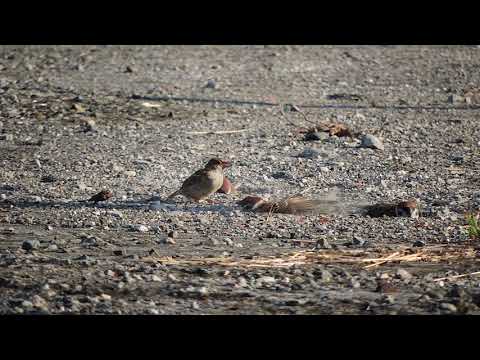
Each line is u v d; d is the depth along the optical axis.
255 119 35.41
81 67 45.66
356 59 49.56
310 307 16.25
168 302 16.45
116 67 46.22
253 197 23.30
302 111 37.06
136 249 19.72
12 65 46.19
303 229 21.47
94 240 20.27
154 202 23.86
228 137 32.31
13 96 37.97
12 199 24.30
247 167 27.95
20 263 18.47
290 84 42.88
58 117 34.88
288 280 17.70
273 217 22.55
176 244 20.17
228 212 22.94
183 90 40.78
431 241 20.48
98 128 33.34
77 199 24.36
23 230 21.36
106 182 26.31
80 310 15.95
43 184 26.11
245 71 45.81
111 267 18.33
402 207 22.62
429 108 38.12
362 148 30.62
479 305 16.30
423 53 51.38
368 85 43.12
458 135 32.97
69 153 29.77
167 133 32.78
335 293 17.00
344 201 24.08
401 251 19.56
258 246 20.06
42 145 30.86
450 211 23.16
